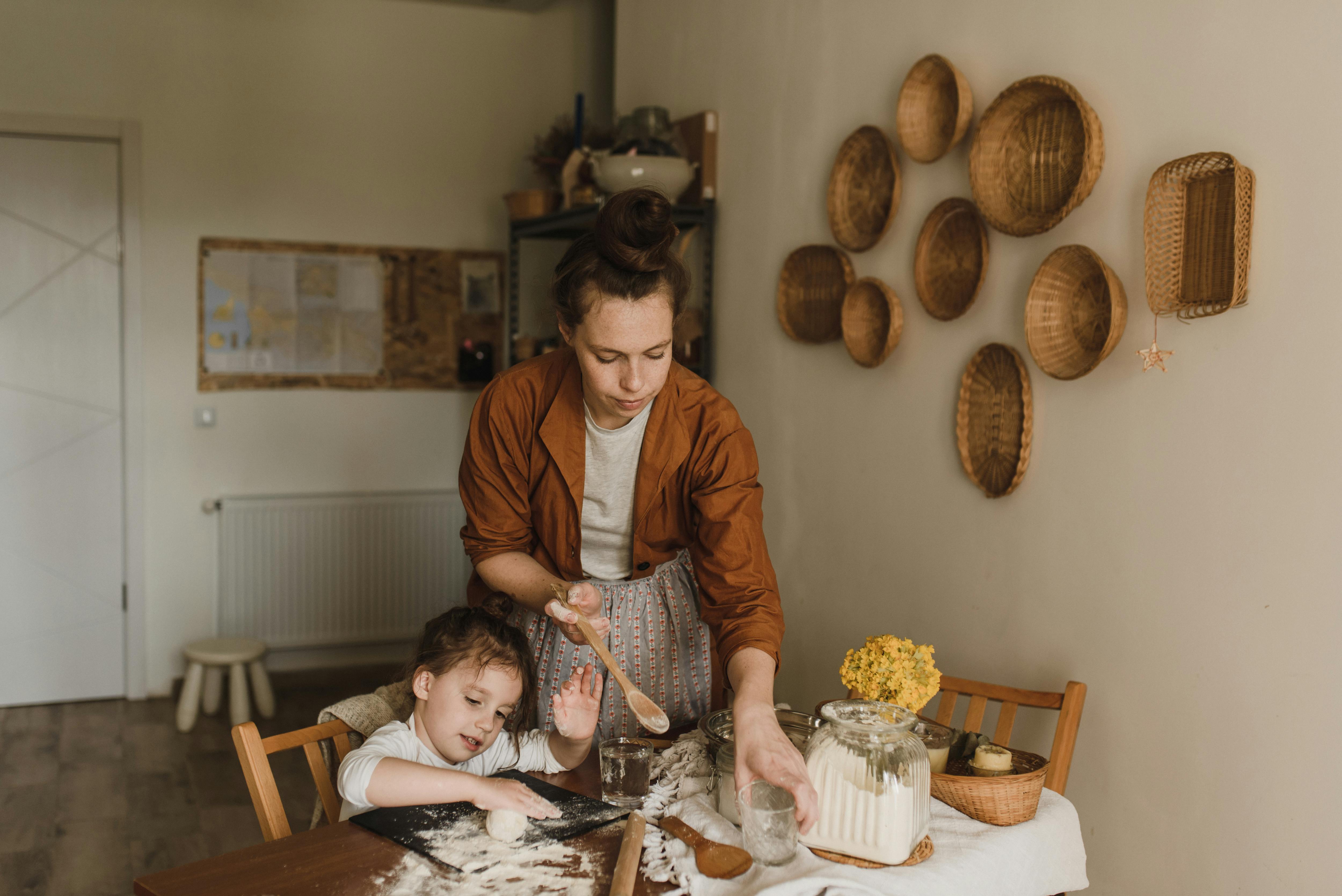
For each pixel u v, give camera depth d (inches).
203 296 159.0
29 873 104.0
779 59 107.8
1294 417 61.0
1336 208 58.7
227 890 40.8
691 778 51.9
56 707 155.9
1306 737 60.4
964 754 58.5
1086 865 75.1
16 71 149.3
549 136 156.5
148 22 154.1
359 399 167.9
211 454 161.2
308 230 163.6
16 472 153.4
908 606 92.4
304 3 161.5
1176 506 68.1
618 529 60.1
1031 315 76.4
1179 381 67.8
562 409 56.4
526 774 53.4
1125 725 71.9
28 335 152.5
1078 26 74.7
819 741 46.4
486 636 54.6
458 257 171.5
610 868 43.0
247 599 161.8
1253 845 63.5
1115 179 72.0
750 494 56.2
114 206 154.6
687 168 115.0
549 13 174.2
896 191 90.2
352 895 40.4
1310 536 60.1
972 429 84.3
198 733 145.3
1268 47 62.3
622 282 45.9
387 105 166.7
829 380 102.0
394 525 168.6
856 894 40.8
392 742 53.4
